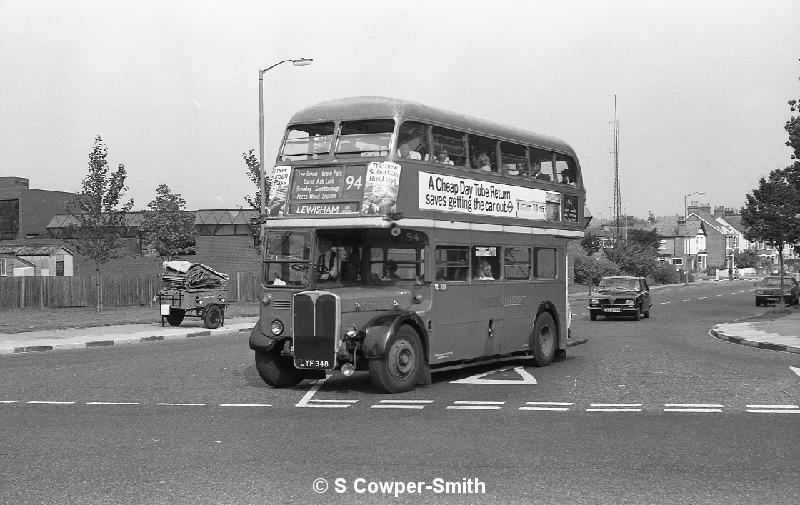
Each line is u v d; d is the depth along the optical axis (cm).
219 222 5691
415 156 1345
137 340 2488
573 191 1853
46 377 1539
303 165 1354
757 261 14862
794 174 3728
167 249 5844
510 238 1603
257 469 764
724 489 682
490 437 916
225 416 1077
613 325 3048
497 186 1564
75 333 2670
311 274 1308
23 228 7044
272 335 1324
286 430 968
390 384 1272
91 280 4434
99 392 1325
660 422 1004
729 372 1524
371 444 880
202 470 761
